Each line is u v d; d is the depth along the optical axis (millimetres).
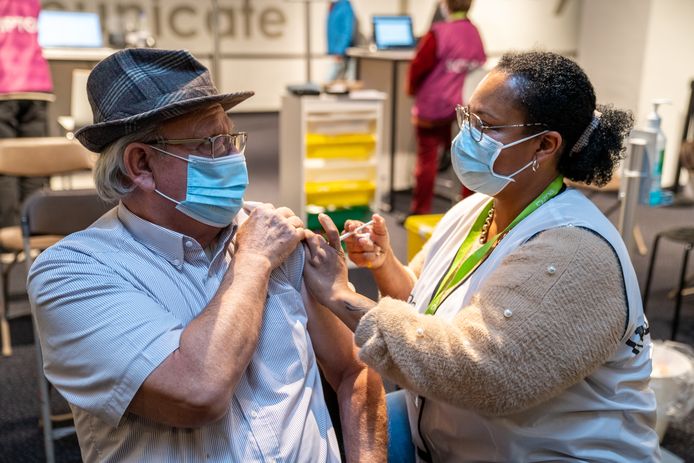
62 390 1031
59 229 2295
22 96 3963
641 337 1136
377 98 3986
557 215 1171
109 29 6273
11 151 2869
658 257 4383
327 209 3982
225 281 1082
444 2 4562
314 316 1271
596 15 6703
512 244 1188
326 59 9789
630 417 1185
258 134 8273
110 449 1073
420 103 4516
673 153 6262
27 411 2588
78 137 1066
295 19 9523
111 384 978
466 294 1238
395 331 1062
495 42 8391
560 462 1164
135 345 973
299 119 3865
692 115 5953
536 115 1176
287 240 1142
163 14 8914
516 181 1248
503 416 1133
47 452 2203
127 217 1103
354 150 4000
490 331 1037
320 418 1190
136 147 1044
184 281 1093
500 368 1021
